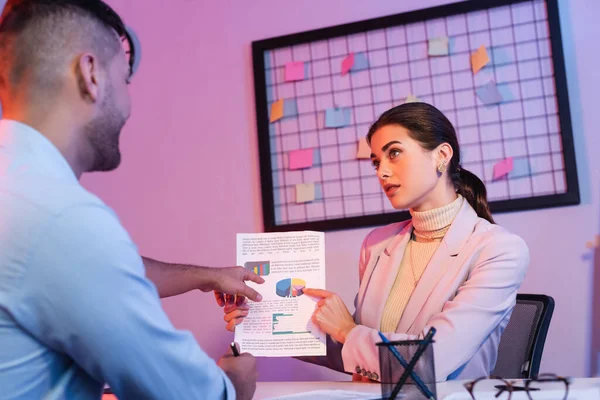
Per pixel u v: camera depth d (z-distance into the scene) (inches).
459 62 102.7
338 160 107.2
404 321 66.1
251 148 111.7
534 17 99.7
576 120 97.2
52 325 33.9
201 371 37.4
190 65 116.1
